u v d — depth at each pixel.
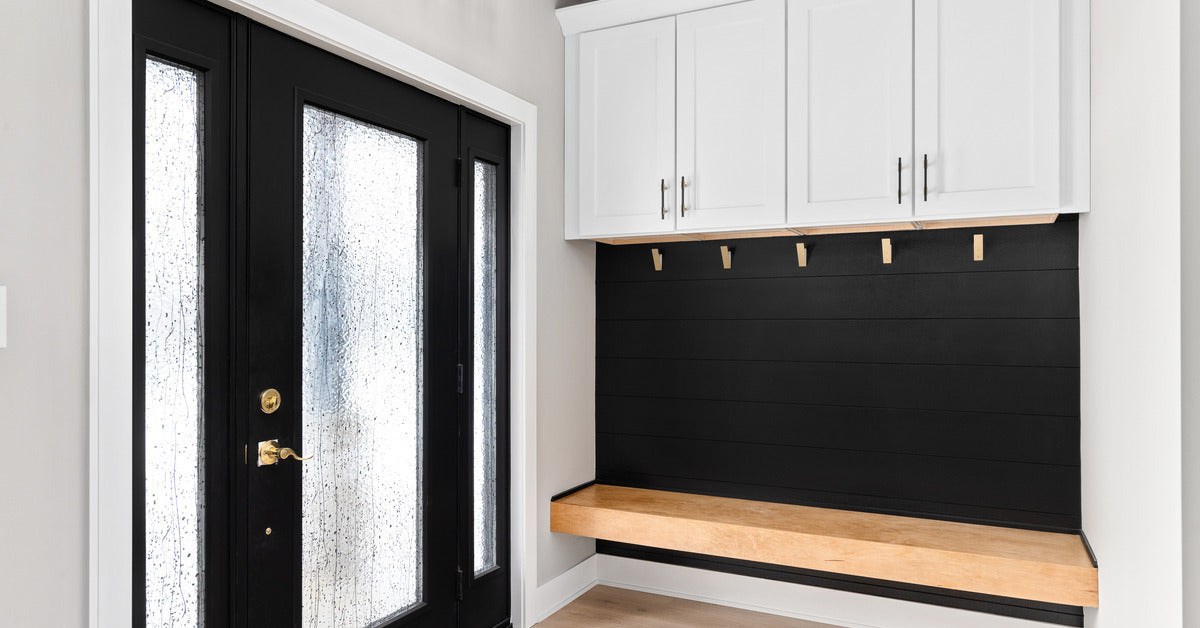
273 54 2.00
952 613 2.86
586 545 3.44
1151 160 1.45
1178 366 1.24
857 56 2.70
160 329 1.72
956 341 2.88
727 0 2.92
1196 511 1.21
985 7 2.50
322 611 2.15
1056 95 2.41
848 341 3.06
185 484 1.78
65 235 1.50
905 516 2.95
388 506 2.40
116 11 1.57
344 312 2.24
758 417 3.21
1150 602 1.47
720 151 2.94
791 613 3.12
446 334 2.64
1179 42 1.22
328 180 2.19
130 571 1.59
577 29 3.22
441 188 2.62
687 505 3.11
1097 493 2.27
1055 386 2.72
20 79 1.43
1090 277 2.40
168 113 1.75
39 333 1.46
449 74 2.54
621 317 3.48
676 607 3.22
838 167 2.72
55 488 1.48
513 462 2.97
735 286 3.27
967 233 2.87
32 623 1.45
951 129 2.55
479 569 2.84
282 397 2.02
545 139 3.12
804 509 3.06
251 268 1.93
